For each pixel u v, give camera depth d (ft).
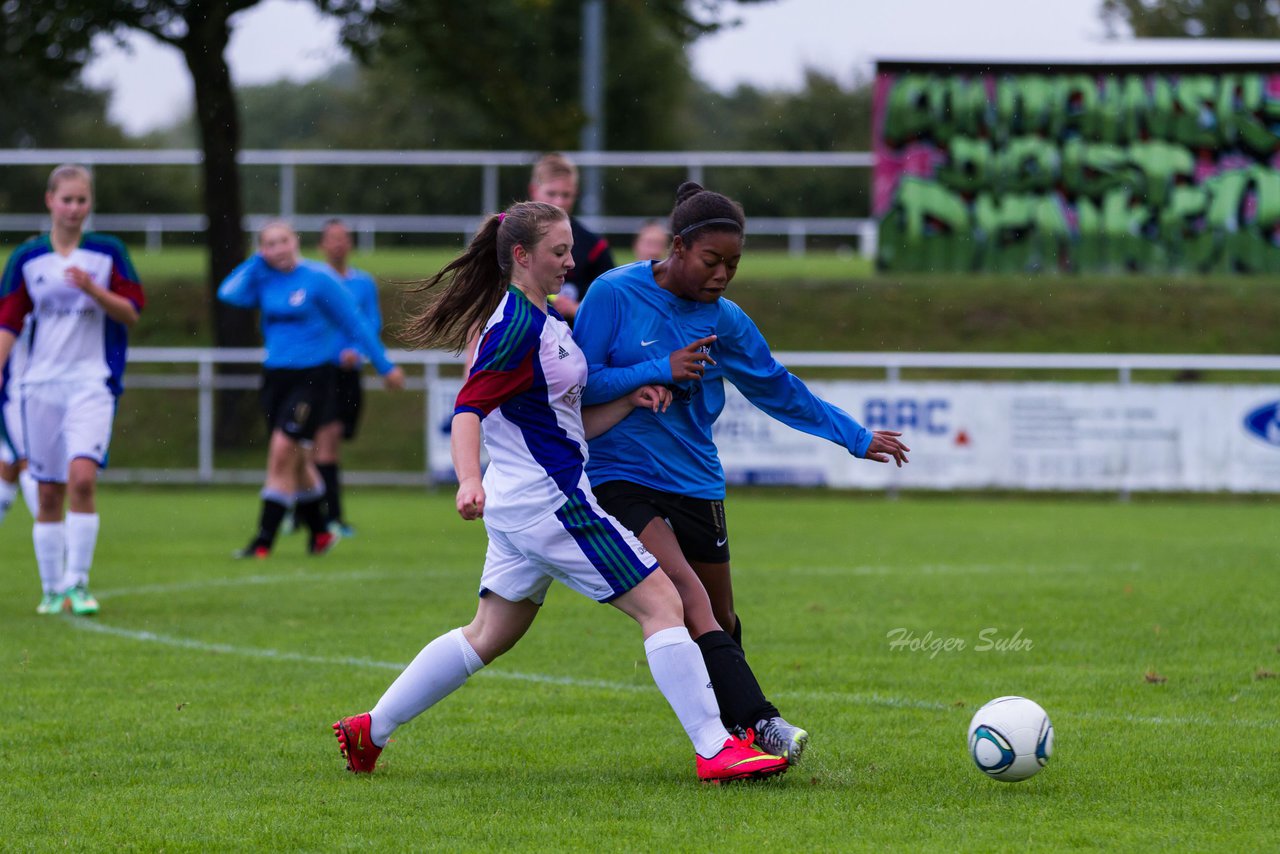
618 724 62.69
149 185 419.54
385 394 230.68
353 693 69.41
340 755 56.70
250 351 205.77
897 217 257.14
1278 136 250.78
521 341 49.21
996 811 47.70
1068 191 254.88
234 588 107.76
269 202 340.59
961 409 183.62
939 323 248.32
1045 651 80.94
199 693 69.36
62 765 54.90
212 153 230.68
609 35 475.31
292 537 145.89
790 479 186.70
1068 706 66.08
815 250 364.17
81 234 92.79
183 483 207.72
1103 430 182.19
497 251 51.72
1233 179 252.42
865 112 521.24
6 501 111.04
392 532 150.10
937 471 184.24
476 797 49.98
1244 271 253.44
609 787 51.37
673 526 54.49
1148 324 246.47
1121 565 121.29
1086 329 246.06
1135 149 253.24
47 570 95.86
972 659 78.64
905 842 44.01
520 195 277.23
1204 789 50.75
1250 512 173.68
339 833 45.42
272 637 86.17
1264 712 64.64
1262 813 47.44
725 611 56.59
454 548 135.23
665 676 51.21
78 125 581.12
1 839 44.91
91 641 84.43
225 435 217.77
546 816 47.34
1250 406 180.75
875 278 258.57
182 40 226.99
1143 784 51.44
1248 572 116.37
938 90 254.06
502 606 52.34
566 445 50.70
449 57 245.45
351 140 533.96
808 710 65.26
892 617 93.30
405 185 422.41
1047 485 182.91
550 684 72.08
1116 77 251.60
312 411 126.82
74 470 93.56
